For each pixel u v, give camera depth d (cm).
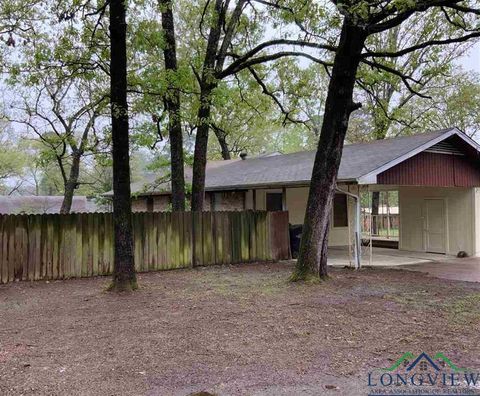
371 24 807
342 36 862
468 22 1124
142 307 713
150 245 1126
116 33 818
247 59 1334
